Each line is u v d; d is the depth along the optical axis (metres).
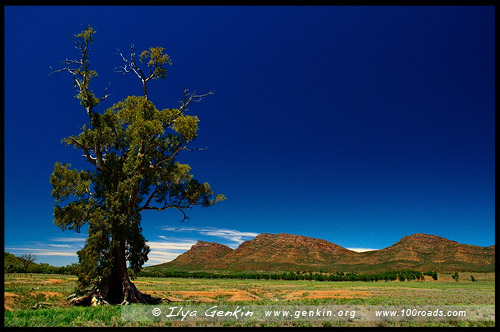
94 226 28.34
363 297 40.50
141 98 32.81
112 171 31.27
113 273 29.62
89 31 29.84
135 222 29.62
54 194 29.34
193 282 91.12
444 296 42.09
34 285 43.16
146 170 32.06
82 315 19.14
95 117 31.09
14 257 100.06
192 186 33.53
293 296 43.66
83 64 30.19
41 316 18.44
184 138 32.31
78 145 30.42
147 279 102.81
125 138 32.22
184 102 33.06
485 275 182.00
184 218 34.12
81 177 30.72
